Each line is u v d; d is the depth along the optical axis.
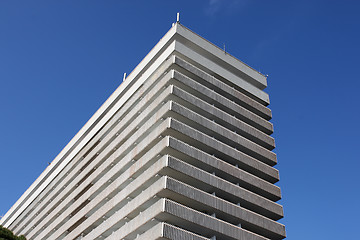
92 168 63.72
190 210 43.53
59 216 65.88
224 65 66.25
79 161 71.88
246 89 66.31
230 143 56.91
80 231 55.50
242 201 51.59
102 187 57.56
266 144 62.25
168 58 59.38
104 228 50.00
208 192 49.72
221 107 59.75
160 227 39.97
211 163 50.75
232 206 48.72
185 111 52.69
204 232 44.72
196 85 56.91
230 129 59.16
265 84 70.50
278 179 59.28
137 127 57.25
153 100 57.22
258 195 53.78
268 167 58.94
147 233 41.31
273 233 51.69
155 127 53.19
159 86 56.09
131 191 49.16
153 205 43.16
